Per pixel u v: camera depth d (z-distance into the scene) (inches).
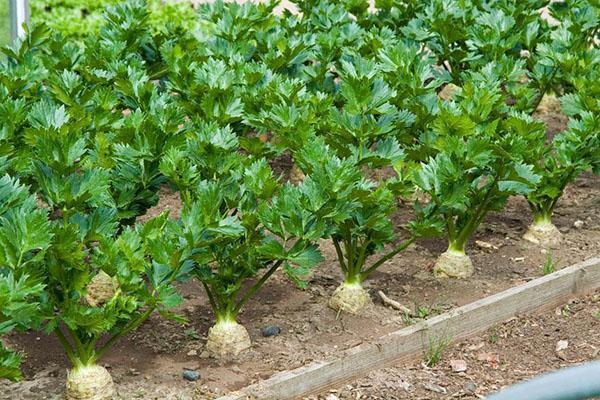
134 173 253.4
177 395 228.2
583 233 330.0
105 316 215.6
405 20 405.1
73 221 224.4
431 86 307.0
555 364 259.3
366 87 269.6
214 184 229.6
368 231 261.1
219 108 298.0
